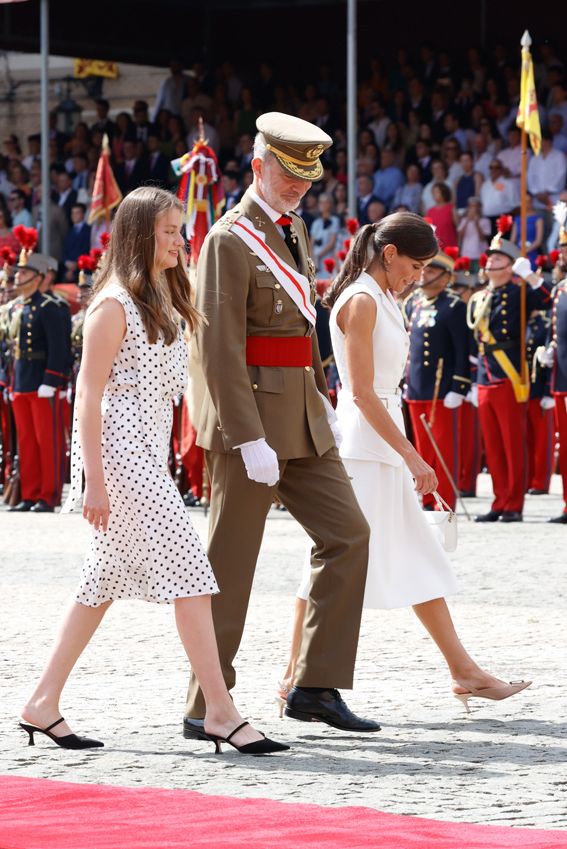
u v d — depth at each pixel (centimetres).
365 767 1594
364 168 6562
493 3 7494
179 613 1655
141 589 1661
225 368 1709
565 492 4159
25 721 1691
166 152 7431
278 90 7444
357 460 1862
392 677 2075
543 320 4366
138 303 1658
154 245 1670
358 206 6431
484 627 2456
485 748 1680
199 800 1434
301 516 1788
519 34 7425
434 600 1866
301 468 1781
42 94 6506
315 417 1778
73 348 5138
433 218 6184
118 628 2477
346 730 1758
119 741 1716
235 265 1722
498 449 4203
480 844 1278
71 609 1689
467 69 6919
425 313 4247
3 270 5275
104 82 8569
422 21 7669
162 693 1973
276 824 1347
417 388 4253
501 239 4259
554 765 1600
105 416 1653
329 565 1759
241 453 1711
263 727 1792
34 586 2945
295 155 1745
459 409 4253
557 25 7338
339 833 1311
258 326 1752
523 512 4459
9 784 1503
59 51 7500
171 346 1675
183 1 7869
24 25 7388
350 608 1761
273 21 7981
